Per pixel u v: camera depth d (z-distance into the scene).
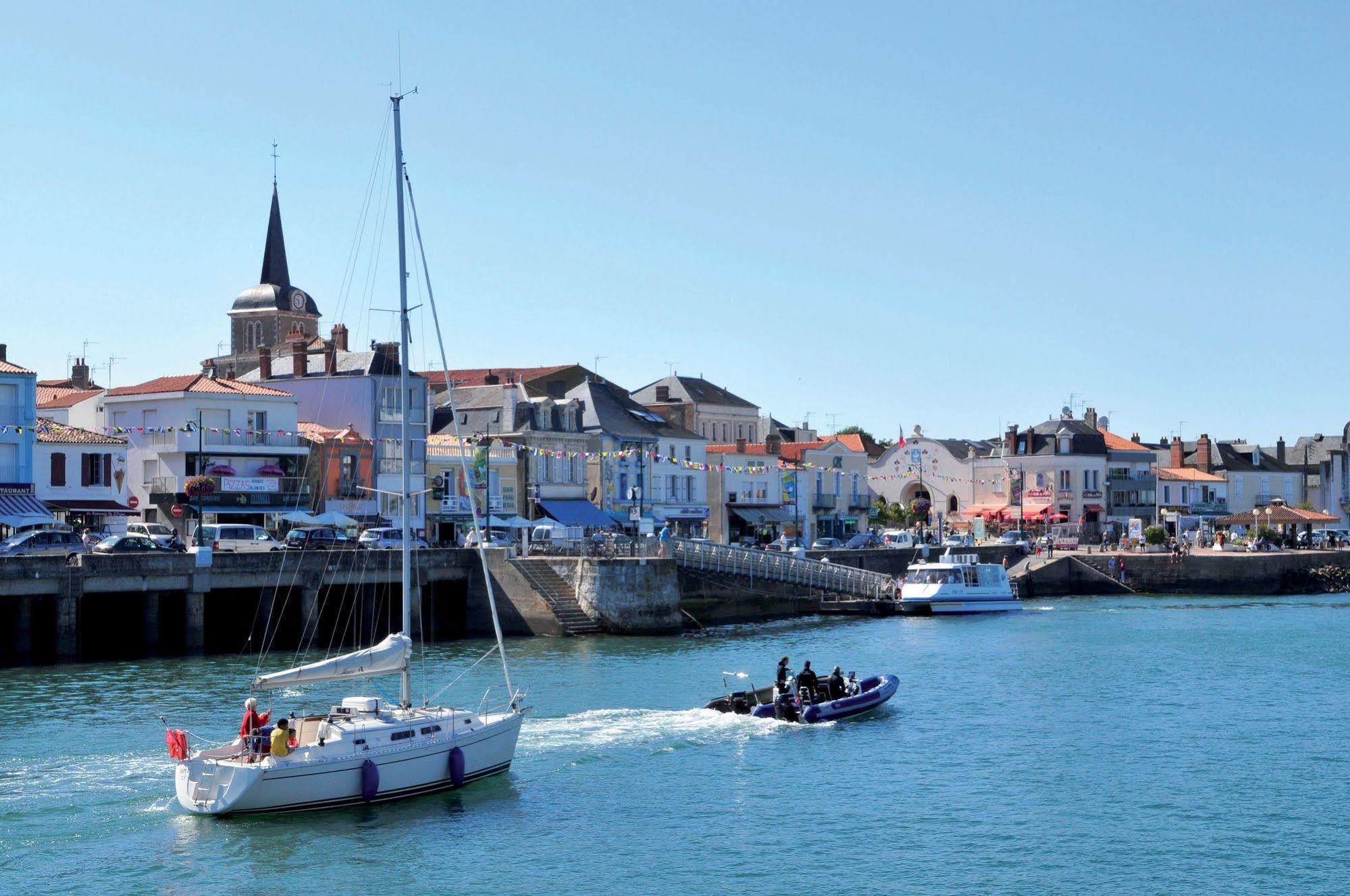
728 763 42.56
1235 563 112.06
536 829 35.66
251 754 35.56
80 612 60.88
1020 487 140.38
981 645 71.31
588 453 104.56
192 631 62.59
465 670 59.22
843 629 79.38
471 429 101.38
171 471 81.31
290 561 65.81
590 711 49.28
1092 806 38.31
